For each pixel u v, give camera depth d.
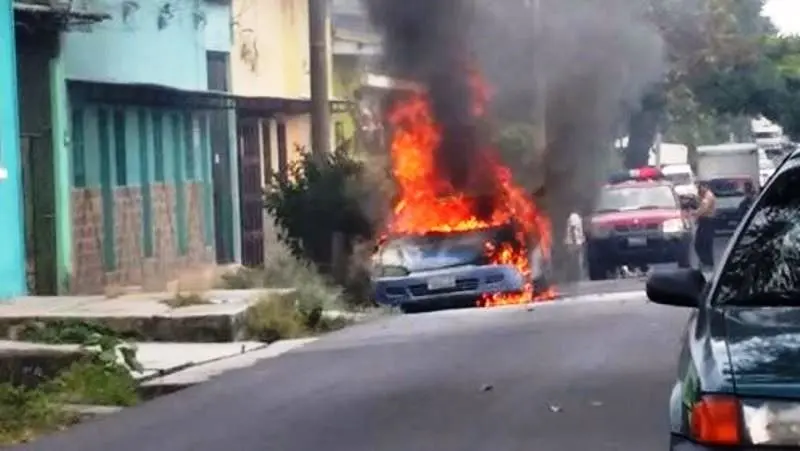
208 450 10.70
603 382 12.58
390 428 11.02
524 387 12.53
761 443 6.02
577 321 17.44
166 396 13.62
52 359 14.59
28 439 11.91
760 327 6.65
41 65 22.86
